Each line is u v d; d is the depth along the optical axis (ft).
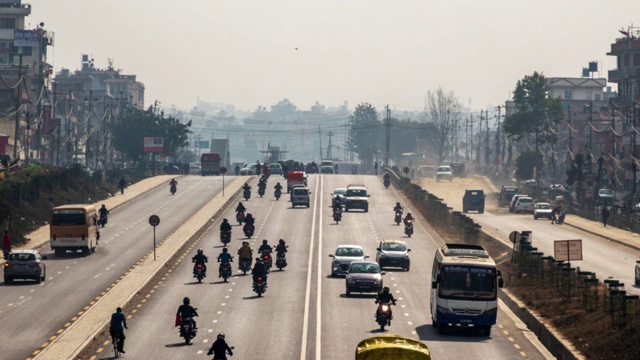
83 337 253.03
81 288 348.79
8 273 358.23
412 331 271.90
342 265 382.42
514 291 343.67
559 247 345.10
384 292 273.13
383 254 401.49
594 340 240.12
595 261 446.19
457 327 283.18
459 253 279.28
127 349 240.94
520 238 416.05
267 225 563.48
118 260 424.87
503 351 245.24
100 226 555.69
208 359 227.20
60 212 440.86
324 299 326.03
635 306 259.19
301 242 495.41
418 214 626.23
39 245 474.49
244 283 365.20
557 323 271.08
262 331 265.95
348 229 549.95
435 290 274.36
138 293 338.34
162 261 416.67
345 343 248.52
